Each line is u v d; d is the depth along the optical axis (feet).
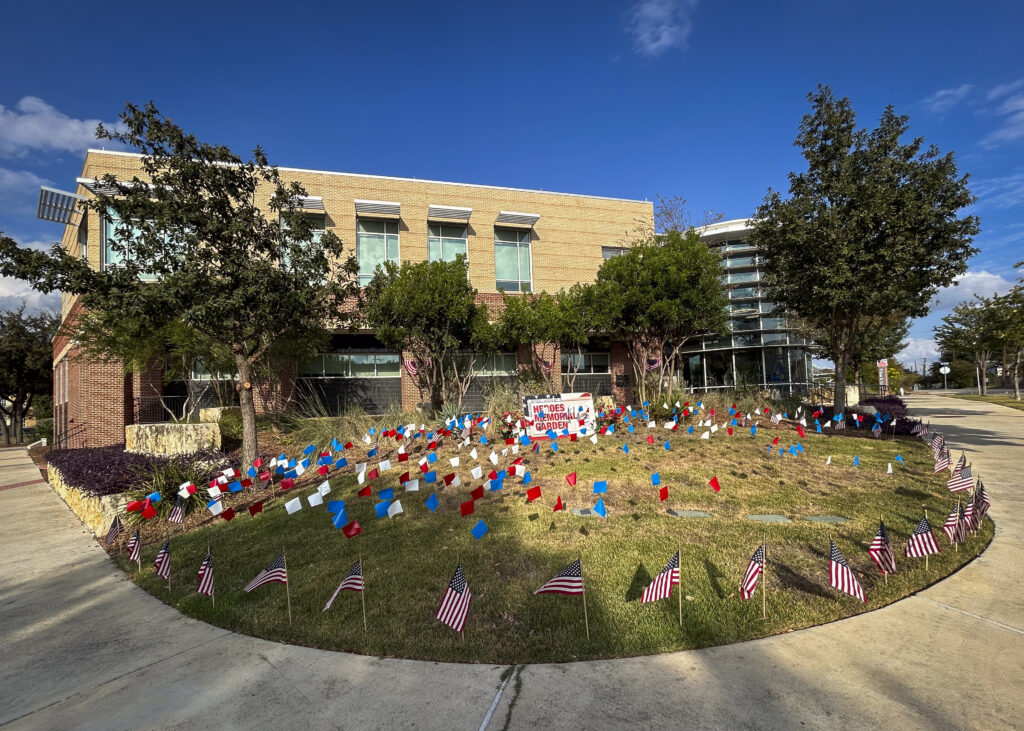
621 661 12.03
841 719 9.75
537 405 34.37
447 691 11.23
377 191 67.51
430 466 29.94
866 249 43.11
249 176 36.01
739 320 90.38
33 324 101.91
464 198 71.87
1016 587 15.43
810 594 14.84
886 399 84.17
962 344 106.22
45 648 14.56
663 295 50.57
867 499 23.71
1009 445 41.63
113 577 20.72
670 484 25.21
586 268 78.07
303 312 34.19
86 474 34.83
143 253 29.66
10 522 32.78
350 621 14.53
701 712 10.10
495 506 22.79
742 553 17.42
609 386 79.30
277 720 10.57
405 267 51.72
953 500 23.68
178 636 14.82
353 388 65.82
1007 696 10.31
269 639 14.15
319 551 19.99
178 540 23.94
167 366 52.80
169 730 10.52
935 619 13.56
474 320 53.88
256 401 57.67
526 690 11.10
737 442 34.58
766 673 11.33
